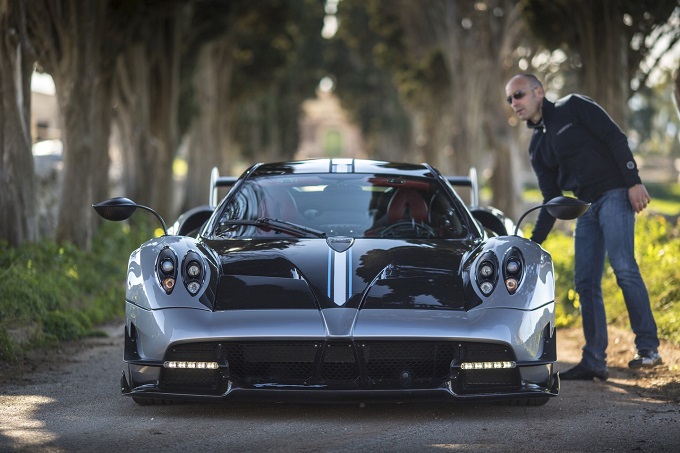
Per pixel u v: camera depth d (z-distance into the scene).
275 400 5.05
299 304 5.14
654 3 17.33
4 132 11.52
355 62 70.31
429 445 4.60
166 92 22.59
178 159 89.06
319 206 6.48
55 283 10.16
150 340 5.15
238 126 57.94
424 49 46.03
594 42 17.73
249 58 40.12
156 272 5.35
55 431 4.89
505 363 5.12
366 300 5.17
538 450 4.50
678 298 9.09
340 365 5.05
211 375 5.15
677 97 10.62
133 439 4.71
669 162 98.06
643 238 11.25
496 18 34.97
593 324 6.81
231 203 6.58
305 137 147.50
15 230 11.51
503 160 35.66
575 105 6.73
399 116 70.31
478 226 6.51
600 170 6.71
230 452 4.45
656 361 6.60
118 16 15.59
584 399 5.98
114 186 24.25
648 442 4.63
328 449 4.51
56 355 7.87
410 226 6.30
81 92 14.02
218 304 5.19
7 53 11.47
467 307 5.20
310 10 53.94
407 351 5.08
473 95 39.50
